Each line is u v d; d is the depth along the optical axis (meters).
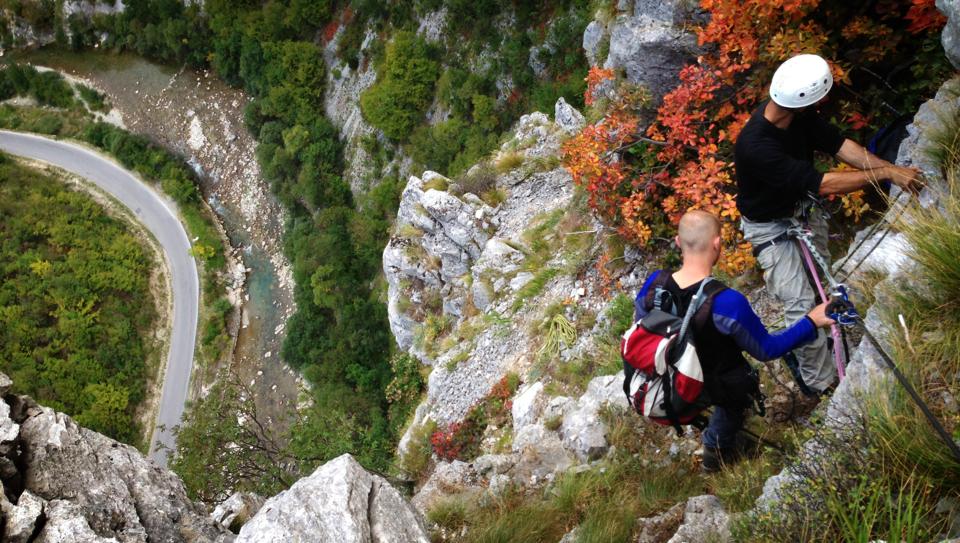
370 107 36.28
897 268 4.66
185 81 49.38
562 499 6.79
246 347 41.34
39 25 53.75
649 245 11.43
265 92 43.94
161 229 46.22
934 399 3.85
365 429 17.16
